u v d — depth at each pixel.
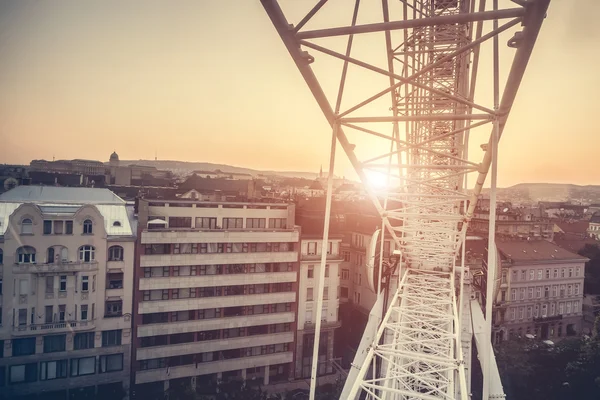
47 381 38.62
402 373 17.56
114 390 40.62
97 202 44.34
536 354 44.34
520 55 7.35
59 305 39.16
